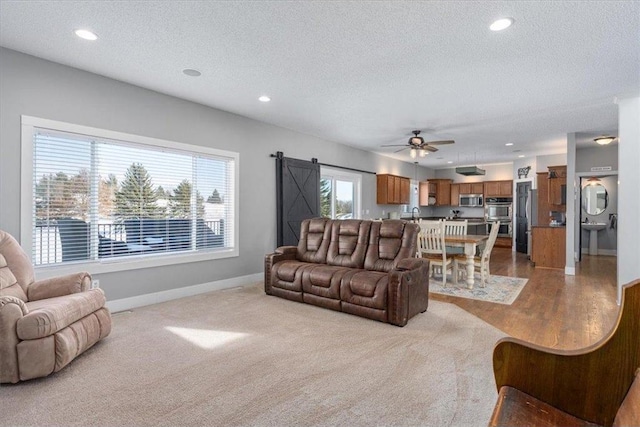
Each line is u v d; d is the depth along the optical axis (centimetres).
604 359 118
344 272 385
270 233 562
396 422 182
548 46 284
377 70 338
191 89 400
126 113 383
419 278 363
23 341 218
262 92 406
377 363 251
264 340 294
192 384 220
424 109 468
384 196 843
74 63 332
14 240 284
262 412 190
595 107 453
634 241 397
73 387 215
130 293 390
